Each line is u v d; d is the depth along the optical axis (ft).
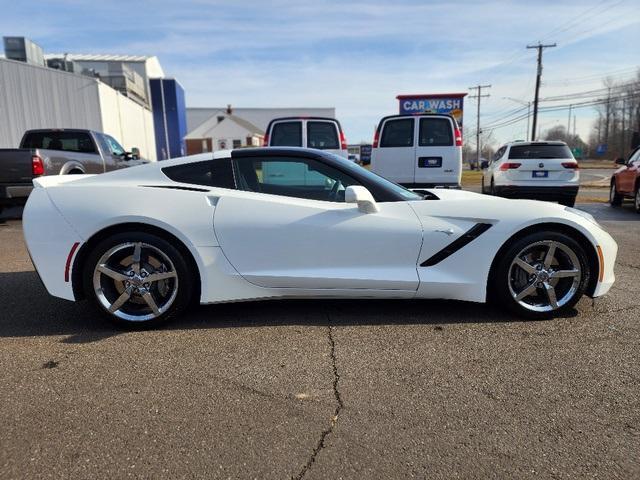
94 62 97.25
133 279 10.88
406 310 12.23
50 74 53.98
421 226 11.15
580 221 11.32
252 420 7.39
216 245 11.02
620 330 10.84
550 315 11.51
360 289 11.25
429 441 6.86
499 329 10.95
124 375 8.83
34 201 11.12
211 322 11.49
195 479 6.09
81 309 12.60
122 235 10.82
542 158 33.91
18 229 27.09
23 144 32.83
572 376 8.73
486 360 9.39
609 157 245.45
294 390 8.29
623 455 6.54
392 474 6.18
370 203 11.01
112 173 11.78
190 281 11.15
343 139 32.45
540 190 33.63
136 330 11.04
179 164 11.74
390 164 30.42
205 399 8.00
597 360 9.36
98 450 6.66
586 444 6.79
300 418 7.45
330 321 11.51
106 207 10.88
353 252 11.15
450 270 11.30
